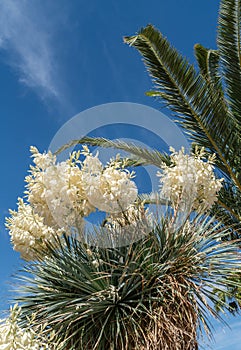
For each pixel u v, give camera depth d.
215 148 3.37
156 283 2.12
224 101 3.93
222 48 3.68
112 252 2.22
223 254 2.26
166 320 1.94
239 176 3.45
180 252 2.16
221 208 3.56
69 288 2.21
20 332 1.68
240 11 3.57
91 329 2.05
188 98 3.28
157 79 3.33
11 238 2.26
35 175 2.15
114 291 2.06
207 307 2.07
